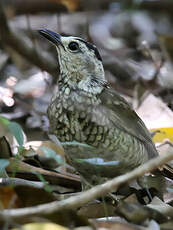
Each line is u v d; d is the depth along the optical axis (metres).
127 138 9.73
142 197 9.93
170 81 16.03
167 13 22.47
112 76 16.86
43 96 15.53
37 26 19.94
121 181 7.51
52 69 16.08
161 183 10.16
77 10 21.22
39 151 11.13
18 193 8.11
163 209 8.72
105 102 9.81
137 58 19.08
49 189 7.98
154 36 20.67
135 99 13.84
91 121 9.60
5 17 15.02
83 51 10.12
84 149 9.65
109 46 20.02
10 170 10.14
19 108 14.78
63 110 9.76
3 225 7.23
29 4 19.25
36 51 15.80
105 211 8.35
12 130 8.34
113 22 21.77
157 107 12.88
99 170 9.78
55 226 7.26
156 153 10.48
